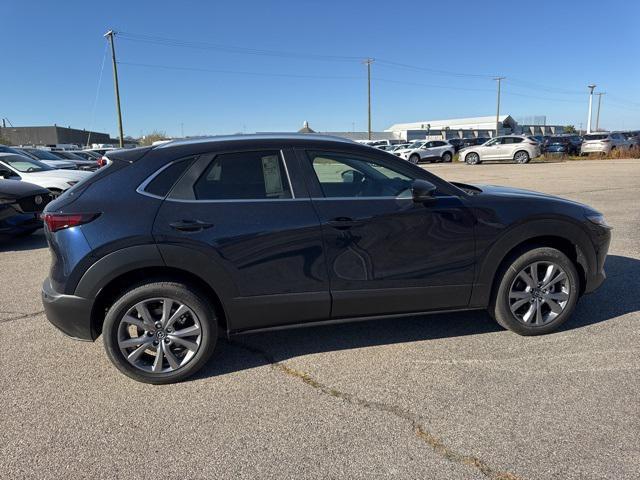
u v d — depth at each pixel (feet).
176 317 11.17
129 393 10.94
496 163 99.60
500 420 9.53
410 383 11.02
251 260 11.10
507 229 12.34
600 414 9.61
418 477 8.08
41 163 39.55
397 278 11.89
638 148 102.22
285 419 9.82
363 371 11.65
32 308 16.48
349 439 9.12
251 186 11.39
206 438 9.27
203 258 10.84
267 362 12.25
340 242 11.46
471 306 12.67
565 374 11.16
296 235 11.23
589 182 50.93
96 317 11.14
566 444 8.77
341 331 13.92
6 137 243.40
